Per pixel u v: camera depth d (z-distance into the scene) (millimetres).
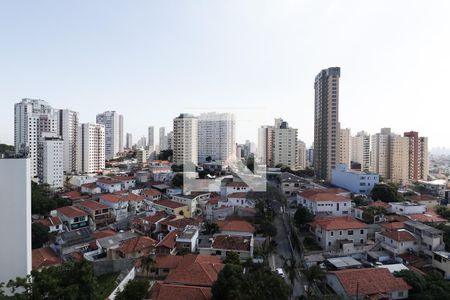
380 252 62938
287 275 53062
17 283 33344
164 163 173500
